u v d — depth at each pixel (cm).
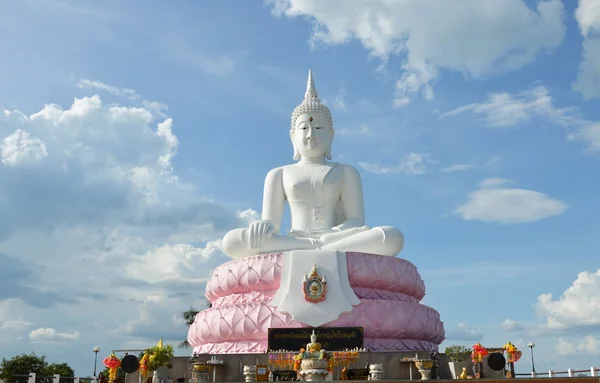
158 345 1912
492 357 1875
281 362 1814
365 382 1490
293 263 2012
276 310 1941
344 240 2150
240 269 2066
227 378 1819
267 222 2183
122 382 2084
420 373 1808
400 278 2100
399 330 1977
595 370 1961
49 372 3584
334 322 1916
